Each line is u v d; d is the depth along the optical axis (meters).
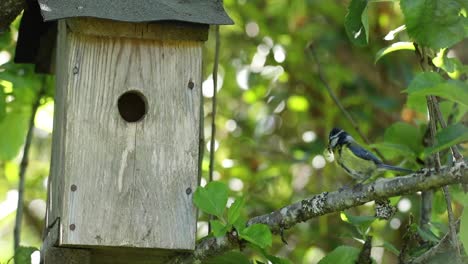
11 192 16.78
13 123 14.29
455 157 8.77
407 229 10.02
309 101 17.73
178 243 10.02
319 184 17.14
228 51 18.27
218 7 10.42
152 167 10.12
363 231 10.36
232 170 16.38
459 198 10.80
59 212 9.98
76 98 10.02
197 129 10.27
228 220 9.49
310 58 17.61
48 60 13.23
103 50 10.14
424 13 8.77
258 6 18.39
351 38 9.73
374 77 17.98
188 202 10.12
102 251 10.31
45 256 10.72
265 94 17.95
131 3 10.16
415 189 8.86
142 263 10.82
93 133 10.02
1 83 12.76
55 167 10.81
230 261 10.12
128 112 10.62
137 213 9.99
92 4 10.06
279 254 16.66
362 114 17.19
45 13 9.77
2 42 13.67
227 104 18.28
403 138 11.86
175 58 10.32
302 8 17.58
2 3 10.66
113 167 10.02
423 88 8.05
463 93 7.76
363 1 9.51
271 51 18.00
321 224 16.53
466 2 8.78
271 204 15.80
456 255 9.14
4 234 18.16
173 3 10.33
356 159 11.80
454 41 8.76
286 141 17.91
